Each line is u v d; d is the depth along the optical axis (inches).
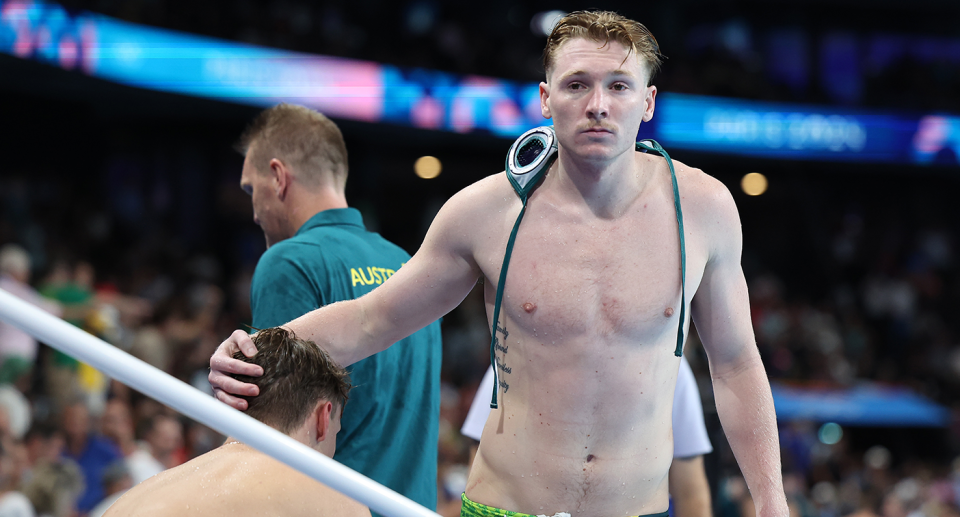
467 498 92.0
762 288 732.0
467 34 704.4
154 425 263.4
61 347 71.7
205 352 378.0
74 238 518.3
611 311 84.7
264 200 135.2
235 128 617.0
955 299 792.3
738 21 855.7
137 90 476.4
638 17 833.5
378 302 95.0
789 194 874.8
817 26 864.9
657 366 86.9
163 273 510.9
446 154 737.6
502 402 89.4
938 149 746.8
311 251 123.8
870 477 455.8
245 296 503.2
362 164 705.6
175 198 605.6
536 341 86.0
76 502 233.5
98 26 455.5
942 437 573.9
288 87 538.0
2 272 309.1
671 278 86.0
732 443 93.2
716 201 88.5
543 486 86.4
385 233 775.7
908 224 879.7
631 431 86.4
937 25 877.2
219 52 508.4
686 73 727.1
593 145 81.5
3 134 534.3
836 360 627.2
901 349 726.5
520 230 87.1
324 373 93.3
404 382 129.9
